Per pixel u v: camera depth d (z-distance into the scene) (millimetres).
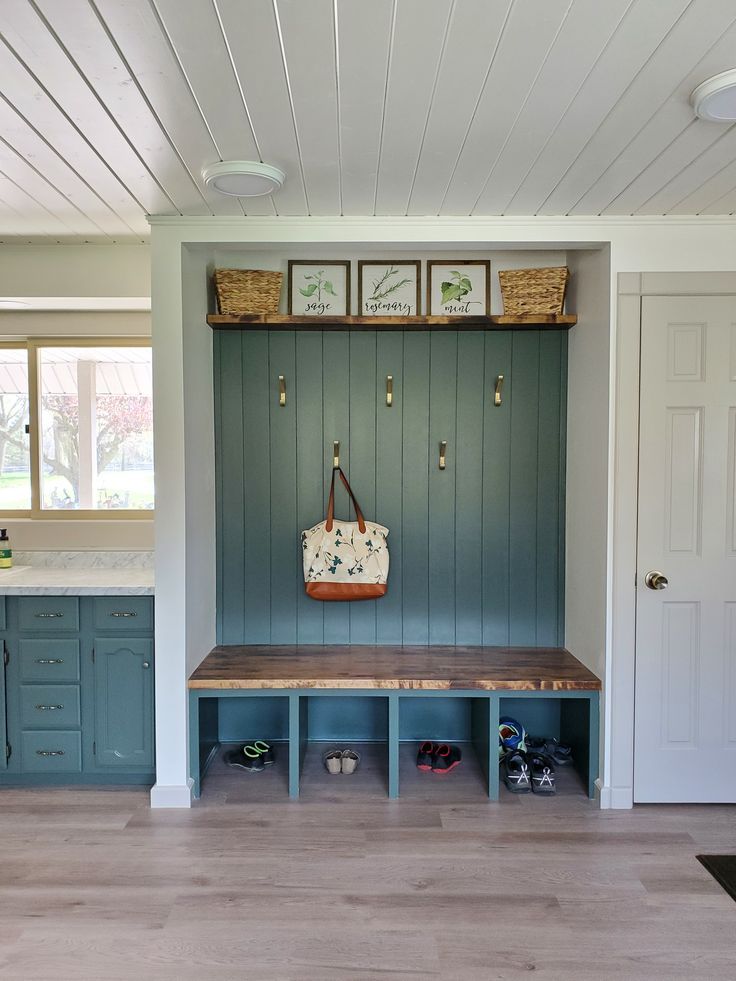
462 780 2877
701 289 2586
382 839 2410
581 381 2896
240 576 3139
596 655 2721
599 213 2547
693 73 1602
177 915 1991
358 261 3041
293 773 2715
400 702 3230
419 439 3113
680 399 2611
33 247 3033
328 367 3096
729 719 2660
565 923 1960
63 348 3457
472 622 3145
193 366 2752
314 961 1808
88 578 2971
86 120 1835
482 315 2975
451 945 1867
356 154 2037
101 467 3480
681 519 2633
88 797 2744
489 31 1433
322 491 3121
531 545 3123
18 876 2188
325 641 3158
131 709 2785
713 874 2205
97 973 1766
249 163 2092
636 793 2660
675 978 1750
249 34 1444
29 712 2809
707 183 2260
